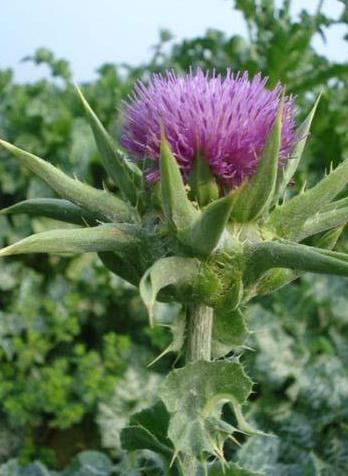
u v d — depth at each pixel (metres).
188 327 0.24
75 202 0.24
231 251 0.23
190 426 0.23
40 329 0.59
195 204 0.24
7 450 0.56
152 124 0.24
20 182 0.64
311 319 0.57
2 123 0.67
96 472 0.43
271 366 0.53
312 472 0.42
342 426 0.49
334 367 0.53
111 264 0.24
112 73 0.77
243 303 0.24
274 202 0.24
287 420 0.50
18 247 0.21
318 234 0.26
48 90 0.75
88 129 0.66
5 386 0.56
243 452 0.45
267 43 0.59
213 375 0.23
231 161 0.23
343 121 0.61
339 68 0.55
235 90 0.24
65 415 0.55
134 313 0.62
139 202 0.24
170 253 0.23
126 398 0.54
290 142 0.24
